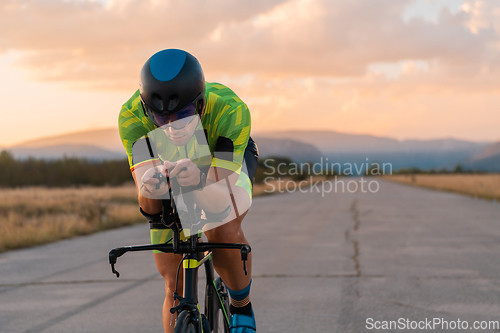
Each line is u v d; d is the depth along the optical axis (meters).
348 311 4.41
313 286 5.48
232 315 2.61
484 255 7.53
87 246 9.80
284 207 20.83
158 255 2.47
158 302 4.92
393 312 4.36
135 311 4.57
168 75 1.98
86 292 5.46
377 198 27.50
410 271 6.27
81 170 48.38
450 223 12.77
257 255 7.84
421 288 5.29
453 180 63.91
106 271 6.80
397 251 8.03
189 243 2.05
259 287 5.48
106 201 22.73
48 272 6.84
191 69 2.03
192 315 2.10
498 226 11.93
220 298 2.69
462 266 6.59
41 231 10.88
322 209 19.00
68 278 6.34
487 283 5.50
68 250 9.26
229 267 2.37
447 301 4.73
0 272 6.93
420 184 56.84
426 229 11.34
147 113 2.15
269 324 4.04
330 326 3.96
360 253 7.86
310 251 8.17
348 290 5.25
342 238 9.88
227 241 2.33
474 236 9.96
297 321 4.12
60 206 18.42
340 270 6.42
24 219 14.17
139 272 6.68
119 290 5.53
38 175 46.06
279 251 8.23
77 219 13.77
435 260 7.10
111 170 50.97
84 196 25.33
